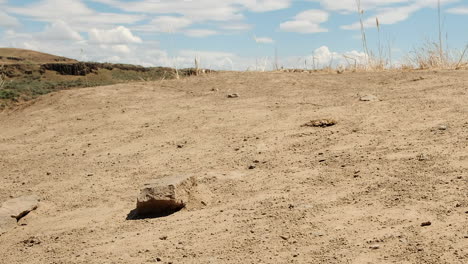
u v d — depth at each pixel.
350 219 3.71
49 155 7.08
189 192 4.76
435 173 4.32
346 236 3.44
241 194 4.73
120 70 23.33
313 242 3.43
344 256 3.15
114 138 7.41
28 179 6.23
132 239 4.06
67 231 4.54
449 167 4.40
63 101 9.97
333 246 3.32
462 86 7.64
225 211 4.37
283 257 3.28
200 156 6.08
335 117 6.83
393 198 3.96
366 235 3.40
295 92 8.97
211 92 9.69
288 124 6.86
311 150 5.65
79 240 4.27
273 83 9.96
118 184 5.59
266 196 4.53
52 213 5.14
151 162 6.14
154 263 3.47
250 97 8.92
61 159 6.82
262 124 7.05
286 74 10.86
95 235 4.33
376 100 7.47
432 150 4.91
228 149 6.18
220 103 8.69
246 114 7.72
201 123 7.54
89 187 5.66
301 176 4.89
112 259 3.68
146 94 9.97
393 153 5.04
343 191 4.31
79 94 10.34
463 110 6.24
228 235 3.80
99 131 7.87
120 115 8.59
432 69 10.06
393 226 3.47
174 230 4.11
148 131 7.50
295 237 3.56
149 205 4.65
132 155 6.54
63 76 22.91
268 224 3.88
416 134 5.56
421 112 6.44
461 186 3.95
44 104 10.12
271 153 5.78
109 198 5.25
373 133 5.86
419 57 10.58
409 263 2.94
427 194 3.92
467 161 4.47
